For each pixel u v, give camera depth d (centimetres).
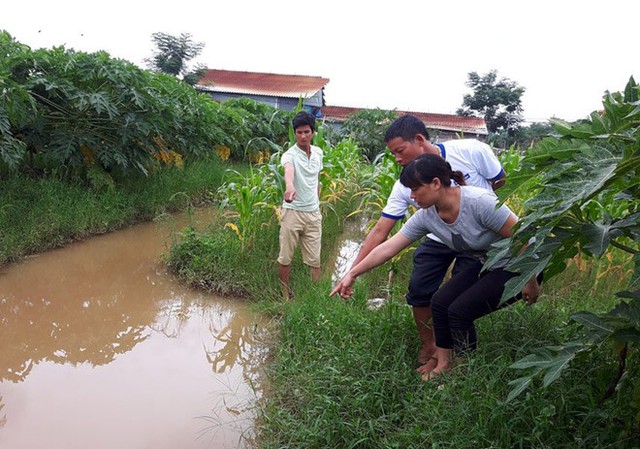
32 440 288
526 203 198
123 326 452
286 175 461
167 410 327
